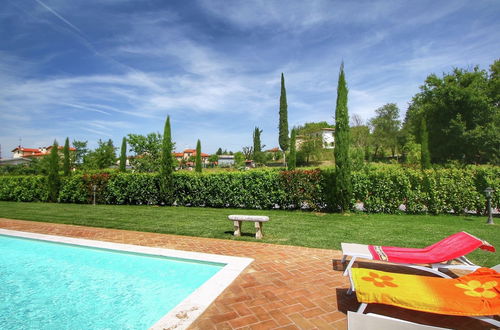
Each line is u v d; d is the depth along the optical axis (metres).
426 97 37.09
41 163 35.53
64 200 16.66
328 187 11.15
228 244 6.50
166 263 5.58
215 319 3.11
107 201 15.46
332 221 9.25
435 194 10.42
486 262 5.00
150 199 14.60
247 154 67.62
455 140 32.94
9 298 4.25
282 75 42.47
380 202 10.78
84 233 7.79
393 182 10.76
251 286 4.05
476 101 31.91
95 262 5.85
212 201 13.35
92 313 3.78
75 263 5.81
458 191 10.38
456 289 2.93
